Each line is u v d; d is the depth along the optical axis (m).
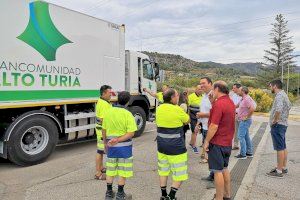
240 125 7.91
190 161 7.68
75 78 8.27
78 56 8.34
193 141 8.53
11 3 6.68
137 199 5.20
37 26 7.23
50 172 6.61
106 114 5.10
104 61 9.24
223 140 4.72
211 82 6.85
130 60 10.72
